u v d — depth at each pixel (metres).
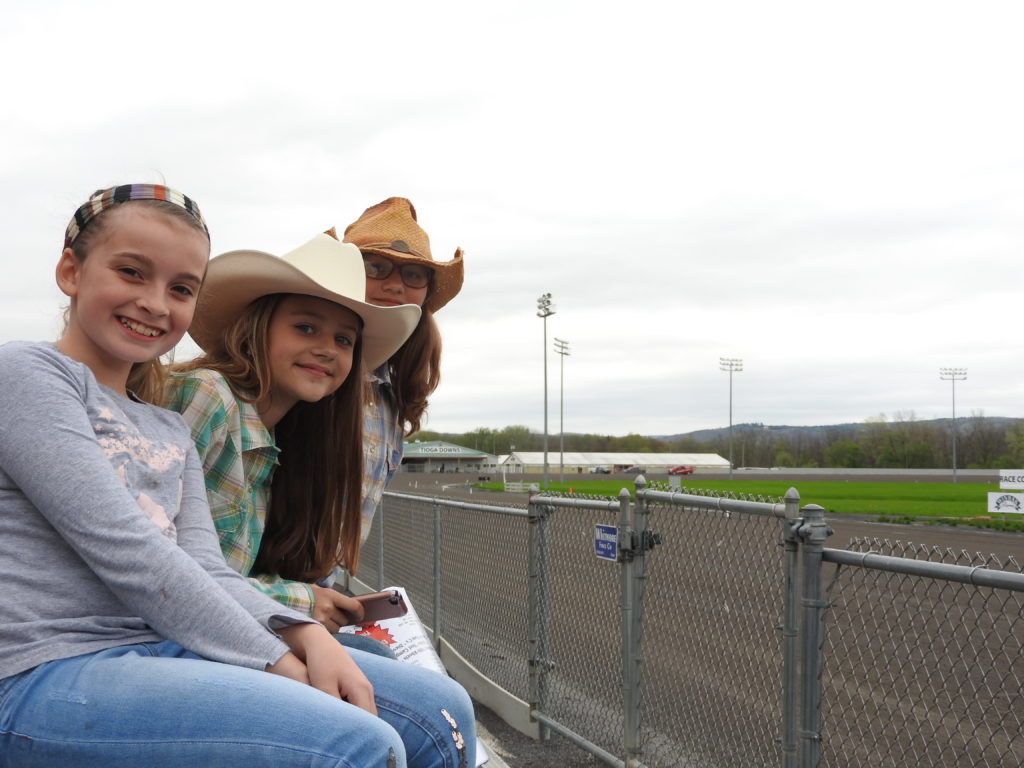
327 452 2.42
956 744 4.16
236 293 2.24
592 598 4.53
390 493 8.02
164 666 1.29
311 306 2.24
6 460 1.35
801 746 2.98
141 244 1.49
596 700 4.44
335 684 1.40
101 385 1.54
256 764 1.22
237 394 2.14
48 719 1.25
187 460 1.68
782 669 3.39
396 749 1.29
